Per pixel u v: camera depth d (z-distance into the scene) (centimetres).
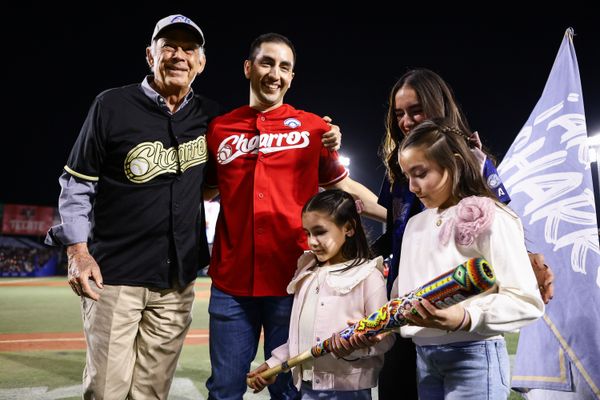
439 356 197
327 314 233
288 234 282
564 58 305
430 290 170
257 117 295
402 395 253
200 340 687
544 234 284
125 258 273
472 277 159
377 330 189
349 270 238
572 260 274
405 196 256
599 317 264
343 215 240
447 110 253
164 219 278
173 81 281
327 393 229
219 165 295
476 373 190
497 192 227
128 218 274
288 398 283
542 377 272
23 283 2177
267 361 248
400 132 275
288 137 292
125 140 272
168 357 288
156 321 285
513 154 314
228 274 284
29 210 3422
